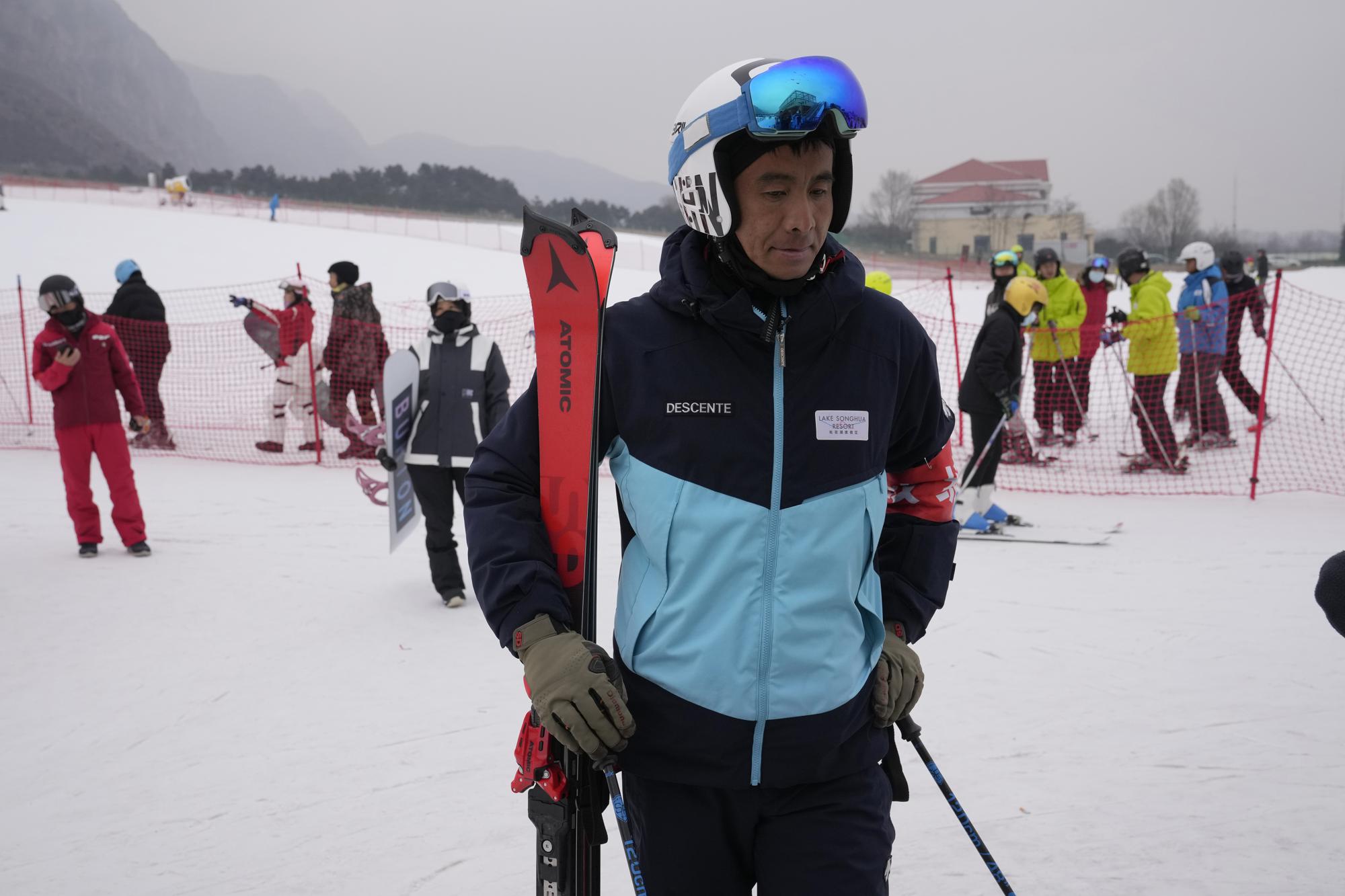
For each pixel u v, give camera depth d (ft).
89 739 12.24
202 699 13.44
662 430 4.91
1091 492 26.66
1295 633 15.02
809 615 4.89
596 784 5.04
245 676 14.25
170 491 27.35
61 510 24.97
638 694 5.02
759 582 4.86
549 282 4.92
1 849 9.73
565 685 4.58
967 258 235.20
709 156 4.68
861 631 5.15
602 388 5.04
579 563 5.06
